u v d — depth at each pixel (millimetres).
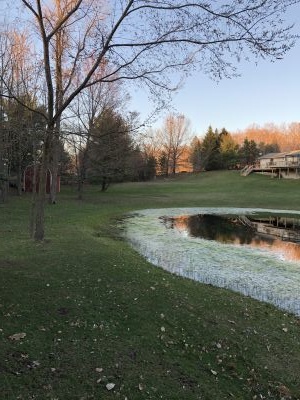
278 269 12430
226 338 6457
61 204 28391
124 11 9617
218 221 25438
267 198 44281
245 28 8242
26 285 7691
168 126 88062
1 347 5145
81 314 6555
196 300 8188
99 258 10688
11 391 4242
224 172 78812
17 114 16156
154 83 11469
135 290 8133
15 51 20312
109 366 5051
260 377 5457
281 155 68062
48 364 4902
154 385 4777
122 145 35281
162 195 46812
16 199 29516
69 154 41781
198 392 4789
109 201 34969
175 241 17109
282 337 6902
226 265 12789
